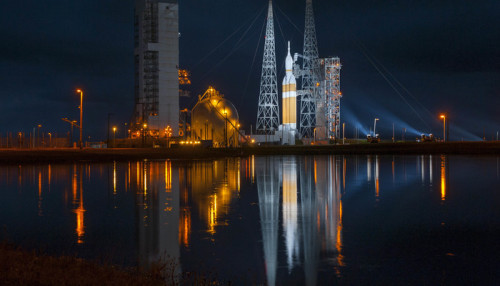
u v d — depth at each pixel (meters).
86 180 38.97
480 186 33.97
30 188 32.81
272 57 185.38
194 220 20.62
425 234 17.72
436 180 38.78
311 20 186.25
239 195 29.39
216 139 156.12
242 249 15.58
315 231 18.33
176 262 14.11
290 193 30.50
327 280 12.51
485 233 17.84
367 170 51.56
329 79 183.25
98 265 12.66
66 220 20.52
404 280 12.45
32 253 13.88
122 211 23.00
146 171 49.62
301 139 186.38
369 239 16.94
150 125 149.25
